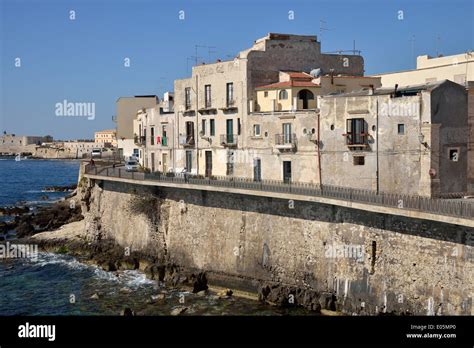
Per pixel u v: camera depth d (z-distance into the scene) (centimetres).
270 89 6328
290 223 5259
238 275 5688
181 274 6091
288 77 6519
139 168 8431
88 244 7688
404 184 4869
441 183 4712
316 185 5488
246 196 5638
